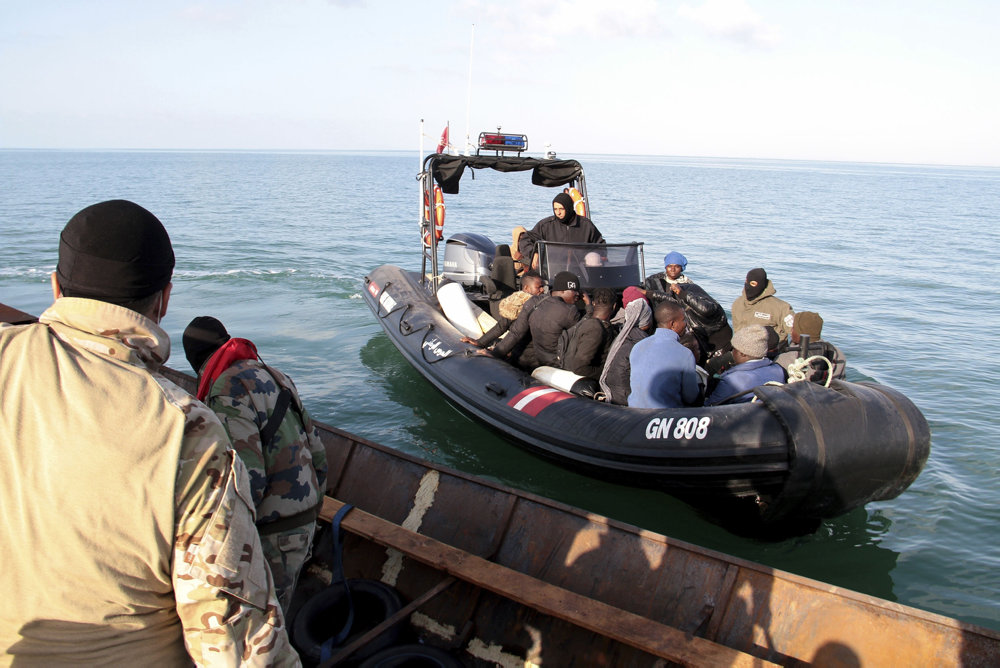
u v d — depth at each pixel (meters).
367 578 3.46
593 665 2.87
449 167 7.52
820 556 4.38
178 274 12.58
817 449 3.78
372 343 8.63
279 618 1.26
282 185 47.34
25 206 27.25
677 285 6.58
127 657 1.15
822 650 2.77
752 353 4.62
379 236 19.33
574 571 3.32
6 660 1.11
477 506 3.72
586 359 5.44
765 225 26.25
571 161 7.78
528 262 7.33
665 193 49.38
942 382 7.66
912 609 2.69
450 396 6.07
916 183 100.81
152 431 1.13
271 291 11.44
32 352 1.15
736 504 4.51
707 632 2.92
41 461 1.10
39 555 1.09
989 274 15.51
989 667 2.52
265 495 1.71
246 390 1.71
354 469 4.21
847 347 9.07
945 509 4.93
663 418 4.42
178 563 1.15
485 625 3.11
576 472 4.96
